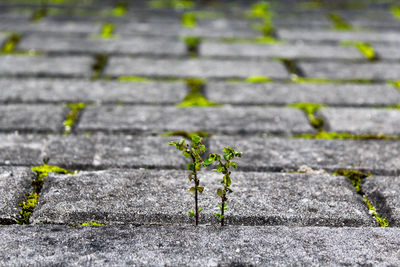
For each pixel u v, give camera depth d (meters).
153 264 0.97
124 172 1.04
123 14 1.42
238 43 1.31
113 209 1.01
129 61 1.25
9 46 1.28
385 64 1.26
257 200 1.02
